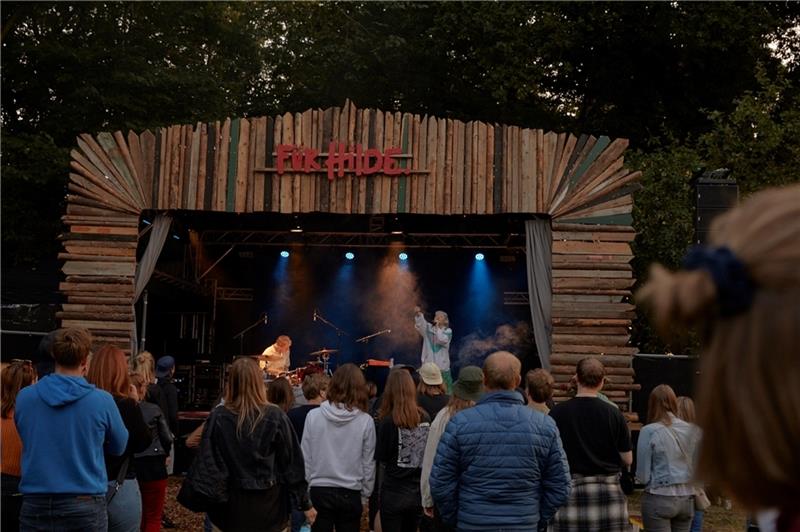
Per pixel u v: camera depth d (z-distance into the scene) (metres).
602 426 6.23
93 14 22.70
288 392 8.16
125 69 22.31
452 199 15.56
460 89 24.97
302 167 15.67
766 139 17.86
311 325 22.25
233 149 15.84
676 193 18.33
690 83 24.25
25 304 19.52
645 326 18.72
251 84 27.17
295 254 22.28
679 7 22.48
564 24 22.70
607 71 24.39
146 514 7.76
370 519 8.45
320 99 26.27
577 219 15.37
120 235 15.66
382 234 20.12
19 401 5.25
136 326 16.78
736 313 0.72
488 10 22.92
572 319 15.17
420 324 18.03
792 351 0.70
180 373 20.38
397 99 25.86
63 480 5.11
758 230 0.72
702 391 0.75
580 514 6.18
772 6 23.83
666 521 6.81
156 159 15.84
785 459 0.70
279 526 5.79
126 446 5.68
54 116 22.39
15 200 21.83
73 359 5.27
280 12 26.80
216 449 5.68
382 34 24.91
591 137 15.48
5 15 21.81
